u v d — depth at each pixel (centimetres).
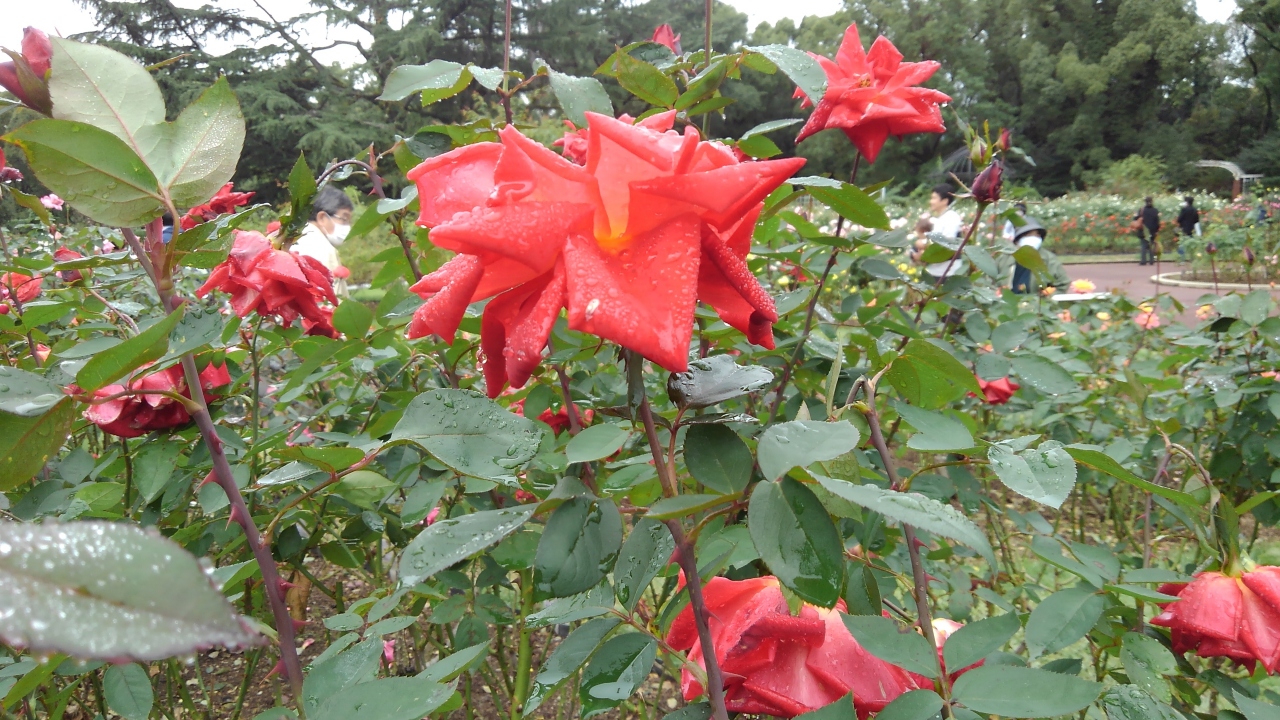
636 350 57
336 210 372
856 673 87
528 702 87
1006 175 220
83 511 134
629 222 64
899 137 162
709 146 66
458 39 2812
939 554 176
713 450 76
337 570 271
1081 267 1571
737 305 73
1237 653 107
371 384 242
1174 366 273
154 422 129
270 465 164
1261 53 3916
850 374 166
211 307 84
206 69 2455
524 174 64
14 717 154
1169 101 4091
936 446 96
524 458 78
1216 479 240
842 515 86
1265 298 220
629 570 87
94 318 175
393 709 69
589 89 144
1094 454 93
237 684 234
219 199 171
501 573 158
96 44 74
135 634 25
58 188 69
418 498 128
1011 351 201
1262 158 3378
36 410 66
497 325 72
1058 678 74
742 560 104
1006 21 4150
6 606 24
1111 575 108
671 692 219
